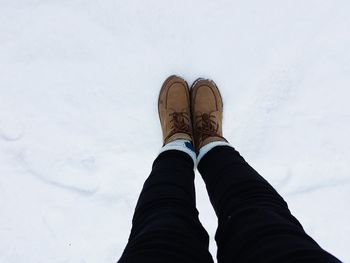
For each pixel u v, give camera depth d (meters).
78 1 1.31
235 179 0.92
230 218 0.80
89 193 1.34
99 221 1.33
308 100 1.32
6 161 1.33
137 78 1.33
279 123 1.33
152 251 0.66
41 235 1.33
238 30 1.31
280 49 1.31
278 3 1.30
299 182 1.33
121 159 1.34
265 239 0.68
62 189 1.33
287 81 1.32
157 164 1.04
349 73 1.31
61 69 1.33
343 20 1.31
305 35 1.31
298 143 1.33
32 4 1.31
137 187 1.34
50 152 1.33
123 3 1.30
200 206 1.33
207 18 1.30
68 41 1.32
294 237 0.67
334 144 1.32
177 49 1.32
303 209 1.32
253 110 1.33
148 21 1.31
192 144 1.18
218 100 1.32
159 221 0.76
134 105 1.34
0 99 1.33
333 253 1.31
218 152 1.08
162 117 1.32
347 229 1.32
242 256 0.69
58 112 1.33
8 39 1.31
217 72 1.33
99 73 1.33
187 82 1.35
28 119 1.33
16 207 1.33
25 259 1.32
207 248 0.78
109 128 1.34
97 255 1.32
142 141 1.35
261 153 1.33
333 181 1.32
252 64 1.32
